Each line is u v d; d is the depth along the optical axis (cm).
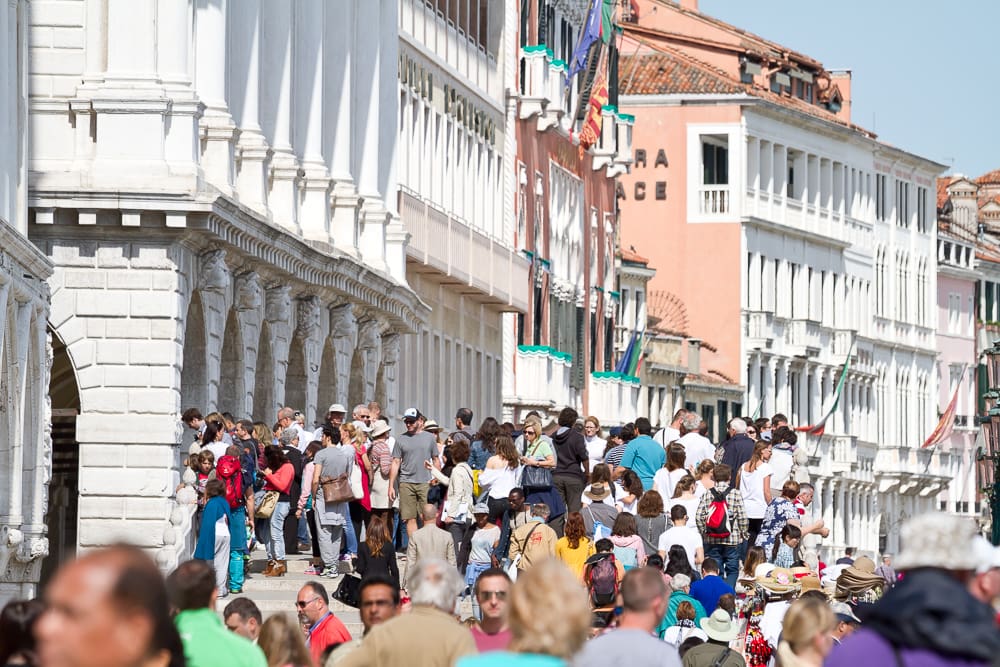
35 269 5881
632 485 6300
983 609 2069
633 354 17538
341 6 9106
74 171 6481
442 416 11894
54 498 7369
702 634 4469
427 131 11419
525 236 14125
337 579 6469
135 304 6550
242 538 5931
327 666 3102
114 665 1575
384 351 9781
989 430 10681
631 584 2611
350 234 9012
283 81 8175
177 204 6456
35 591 6231
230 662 2598
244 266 7212
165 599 1598
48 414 6219
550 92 14512
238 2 7712
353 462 6569
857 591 5259
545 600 2062
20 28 6219
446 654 2641
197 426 6391
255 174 7719
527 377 14075
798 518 6262
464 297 12450
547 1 14600
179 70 6612
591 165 16412
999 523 10544
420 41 11144
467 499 6316
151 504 6556
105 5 6562
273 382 7788
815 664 3112
